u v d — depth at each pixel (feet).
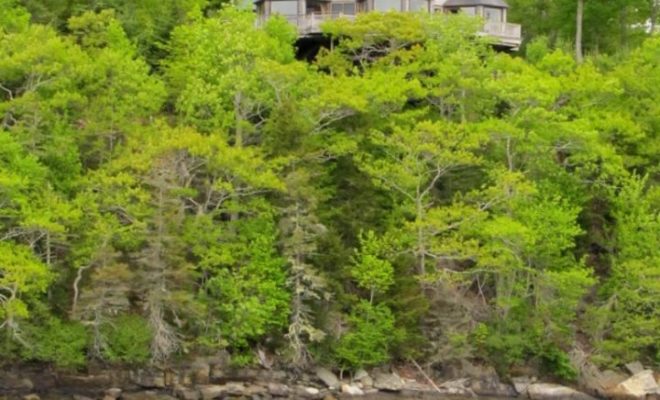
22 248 199.93
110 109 226.17
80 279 210.38
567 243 234.38
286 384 217.97
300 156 225.76
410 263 228.02
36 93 217.36
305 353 221.46
